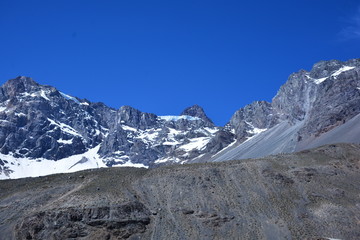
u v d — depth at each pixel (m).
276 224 121.81
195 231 119.31
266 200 131.88
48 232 116.12
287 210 127.56
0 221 124.19
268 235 117.88
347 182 141.75
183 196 133.50
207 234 118.38
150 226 120.81
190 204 129.62
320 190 136.75
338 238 117.12
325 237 116.94
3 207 130.38
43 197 133.25
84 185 137.38
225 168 147.75
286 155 160.00
